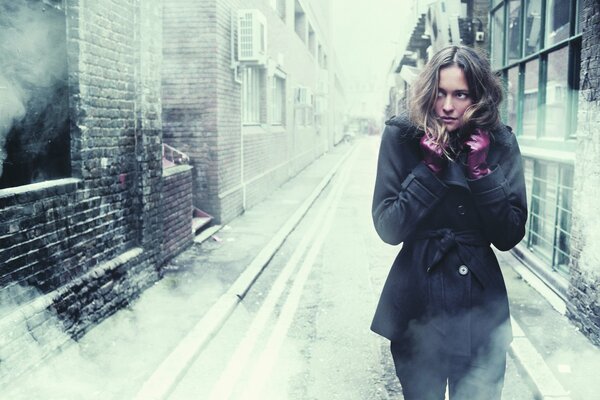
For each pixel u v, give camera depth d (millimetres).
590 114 4113
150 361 3809
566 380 3506
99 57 4590
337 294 5676
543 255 6027
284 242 8203
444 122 1975
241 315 5020
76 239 4238
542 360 3727
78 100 4266
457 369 2092
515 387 3605
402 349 2191
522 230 2039
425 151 1955
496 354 2076
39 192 3711
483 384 2078
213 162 8859
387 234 2053
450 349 2035
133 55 5297
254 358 4094
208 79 8719
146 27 5461
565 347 4012
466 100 1945
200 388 3562
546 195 6109
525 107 6910
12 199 3420
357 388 3633
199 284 5750
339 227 9555
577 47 5098
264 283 6047
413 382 2178
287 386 3648
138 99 5355
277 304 5344
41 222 3756
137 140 5395
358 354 4172
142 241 5484
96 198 4578
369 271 6617
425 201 1957
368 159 29312
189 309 4938
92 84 4473
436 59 1959
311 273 6504
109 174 4824
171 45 8703
